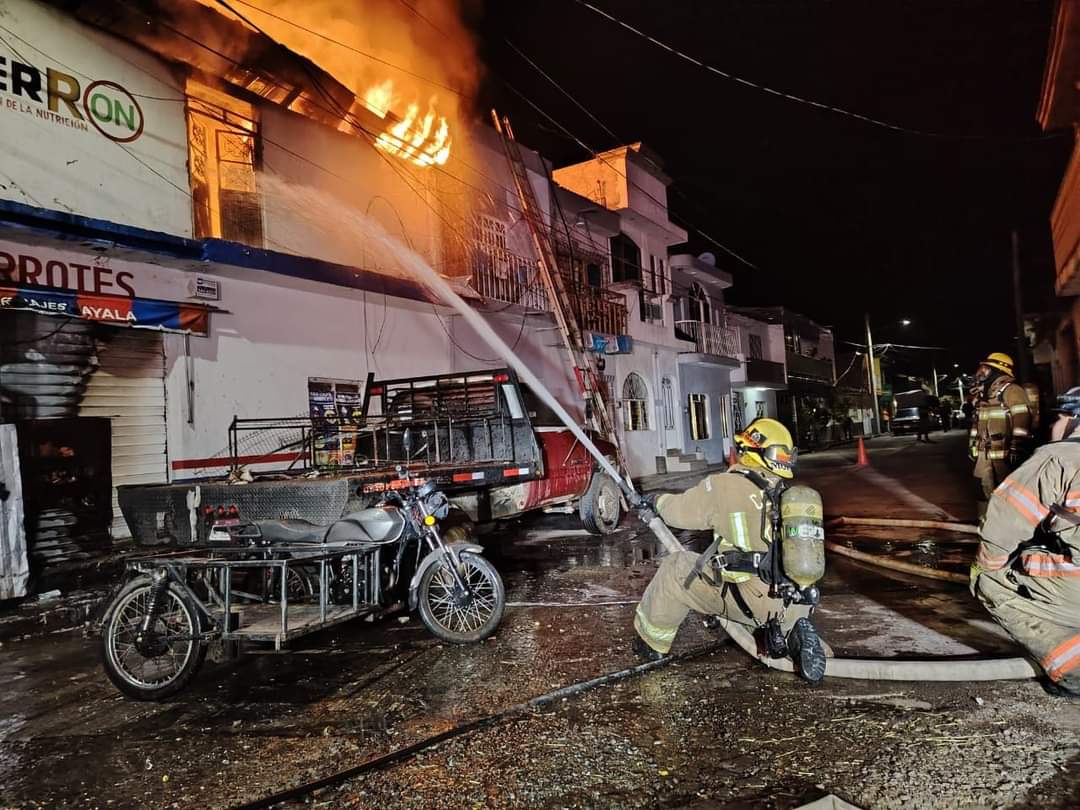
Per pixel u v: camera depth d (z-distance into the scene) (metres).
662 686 3.87
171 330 8.75
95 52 8.16
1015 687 3.60
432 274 12.35
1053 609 3.29
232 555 4.68
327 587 4.55
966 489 12.12
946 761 2.91
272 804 2.85
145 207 8.60
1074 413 3.22
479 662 4.46
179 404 8.91
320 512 4.65
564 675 4.10
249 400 9.77
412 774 3.03
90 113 8.08
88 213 8.01
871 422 46.91
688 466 21.12
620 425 18.95
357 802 2.83
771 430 3.64
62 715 3.97
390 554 5.05
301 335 10.58
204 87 9.45
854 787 2.75
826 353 41.19
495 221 14.95
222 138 9.85
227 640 4.16
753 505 3.56
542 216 16.50
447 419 7.70
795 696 3.63
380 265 11.89
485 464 7.07
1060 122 9.85
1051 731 3.12
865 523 9.07
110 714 3.96
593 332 17.50
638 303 20.58
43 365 7.71
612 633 4.90
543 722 3.48
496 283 14.25
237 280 9.72
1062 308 16.88
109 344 8.31
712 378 25.78
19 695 4.33
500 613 4.88
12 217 7.11
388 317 12.12
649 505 4.02
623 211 19.88
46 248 7.75
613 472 4.10
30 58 7.55
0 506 6.57
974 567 3.55
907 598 5.47
